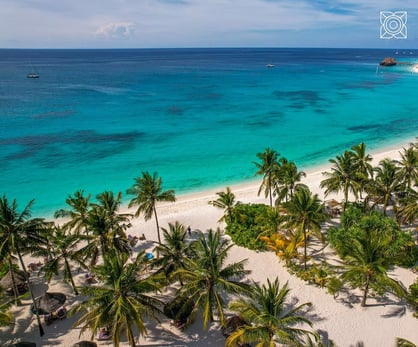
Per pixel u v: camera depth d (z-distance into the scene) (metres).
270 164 41.06
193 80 169.88
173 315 26.44
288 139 76.25
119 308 21.69
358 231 32.53
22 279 31.11
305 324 26.41
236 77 184.25
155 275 25.88
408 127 84.44
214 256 25.48
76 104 107.62
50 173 58.25
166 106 106.62
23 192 51.81
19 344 24.25
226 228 39.91
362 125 86.75
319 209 31.70
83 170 59.59
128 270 23.55
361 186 37.75
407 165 38.53
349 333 25.64
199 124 87.12
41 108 101.38
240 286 24.67
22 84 150.12
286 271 32.72
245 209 41.66
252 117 94.19
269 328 21.67
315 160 64.38
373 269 26.22
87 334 26.50
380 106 107.25
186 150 69.38
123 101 113.19
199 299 24.55
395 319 26.78
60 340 26.00
